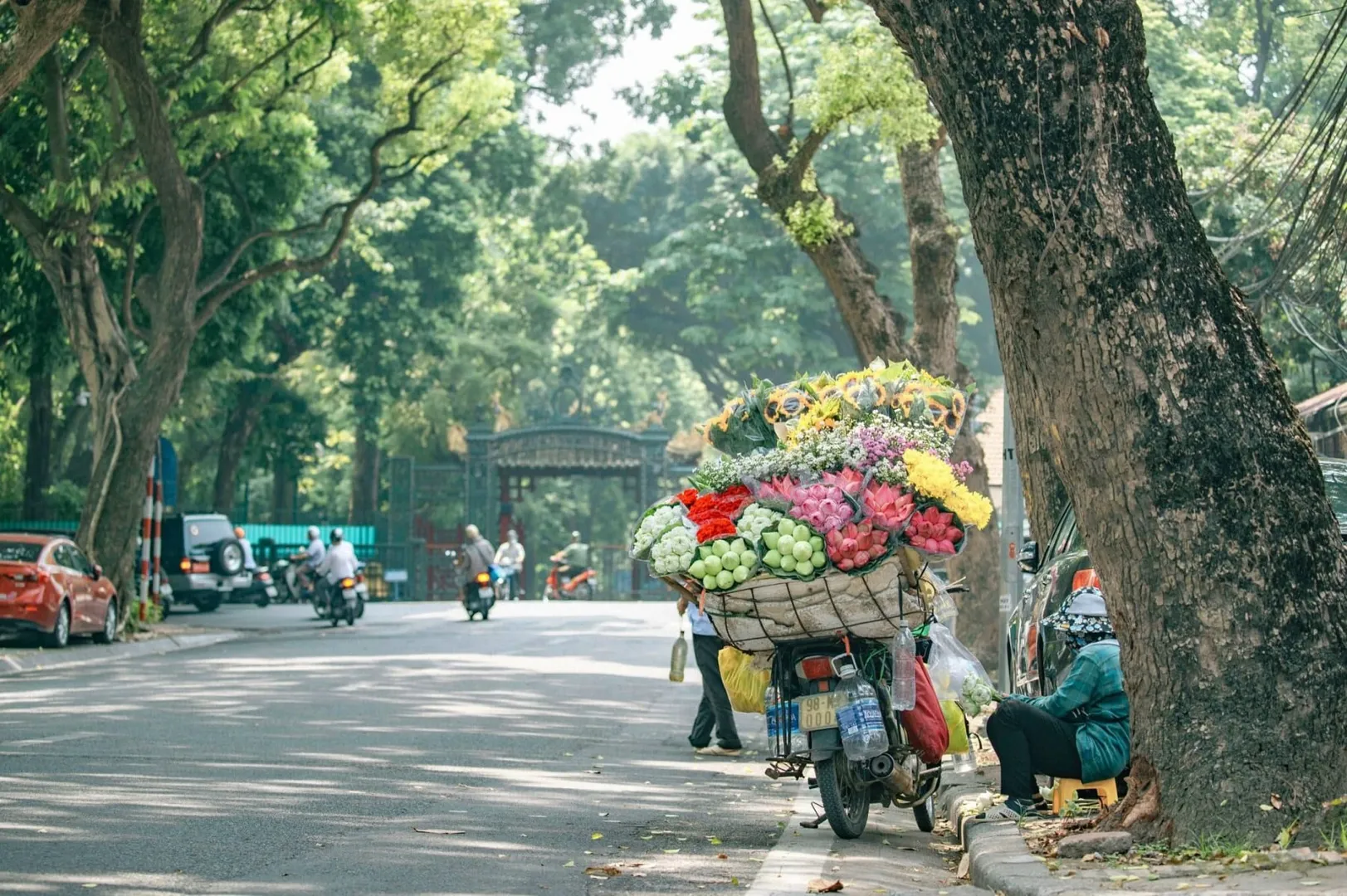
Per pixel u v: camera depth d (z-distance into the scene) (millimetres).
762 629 8703
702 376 64250
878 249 56406
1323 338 17328
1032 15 7469
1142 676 7570
